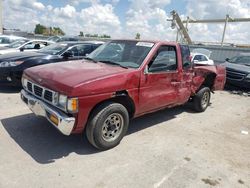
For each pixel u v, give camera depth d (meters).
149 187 3.01
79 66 4.16
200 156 3.91
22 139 3.98
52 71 3.89
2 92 6.75
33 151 3.64
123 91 3.86
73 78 3.50
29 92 4.09
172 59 4.83
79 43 8.17
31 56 6.99
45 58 7.08
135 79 3.98
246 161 3.89
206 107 6.66
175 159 3.75
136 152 3.87
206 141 4.54
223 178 3.35
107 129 3.79
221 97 8.85
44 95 3.62
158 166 3.50
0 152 3.52
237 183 3.27
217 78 6.61
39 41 11.62
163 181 3.15
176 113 6.18
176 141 4.41
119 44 4.83
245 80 9.63
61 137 4.15
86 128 3.64
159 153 3.89
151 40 4.66
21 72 6.64
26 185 2.87
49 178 3.03
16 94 6.62
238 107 7.44
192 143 4.39
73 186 2.92
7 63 6.52
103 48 5.07
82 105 3.32
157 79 4.40
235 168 3.65
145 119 5.48
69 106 3.25
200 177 3.32
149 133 4.68
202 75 6.05
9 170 3.12
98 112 3.59
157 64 4.42
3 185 2.83
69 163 3.40
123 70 3.93
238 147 4.39
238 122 5.87
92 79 3.47
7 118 4.82
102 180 3.08
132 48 4.55
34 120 4.78
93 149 3.84
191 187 3.08
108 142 3.81
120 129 3.97
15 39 14.72
